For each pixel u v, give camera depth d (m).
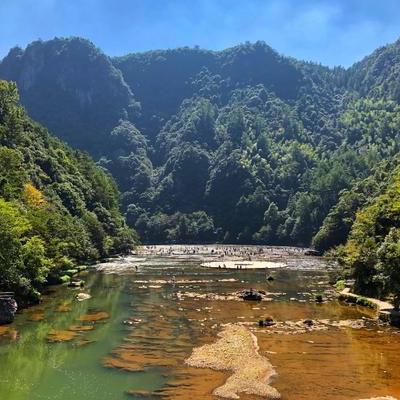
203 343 39.72
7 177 84.88
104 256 128.88
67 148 162.38
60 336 41.62
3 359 35.00
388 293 53.22
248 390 28.31
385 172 148.62
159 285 75.25
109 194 159.12
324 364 33.50
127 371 32.34
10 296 48.38
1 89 128.25
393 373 31.55
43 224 71.38
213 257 139.38
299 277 86.94
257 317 50.12
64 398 27.75
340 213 146.50
